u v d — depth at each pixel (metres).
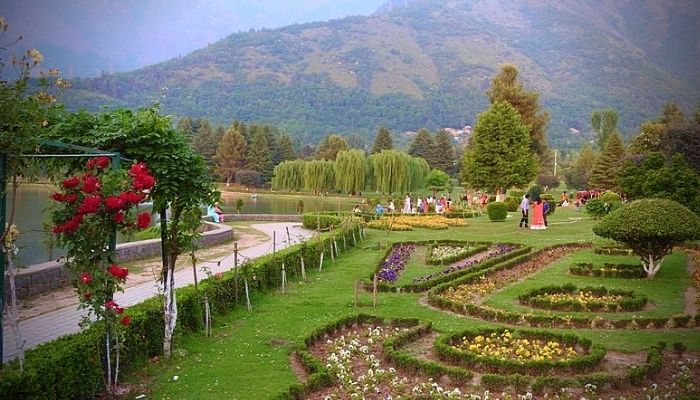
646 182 23.47
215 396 7.37
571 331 10.80
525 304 13.04
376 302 13.15
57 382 6.36
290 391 7.36
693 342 10.02
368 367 8.80
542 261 18.81
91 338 7.12
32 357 6.41
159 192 8.66
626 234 15.34
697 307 12.59
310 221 30.33
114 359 7.68
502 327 10.45
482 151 45.41
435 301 12.88
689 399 7.23
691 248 21.08
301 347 9.12
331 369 8.35
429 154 86.56
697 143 25.41
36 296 12.50
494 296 13.77
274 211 49.09
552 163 95.31
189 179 8.81
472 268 16.59
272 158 84.75
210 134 84.94
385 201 54.19
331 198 67.31
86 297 6.98
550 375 8.41
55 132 8.40
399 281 15.84
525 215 28.97
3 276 6.32
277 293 13.99
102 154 7.94
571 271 16.66
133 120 8.68
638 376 8.09
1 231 6.21
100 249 7.13
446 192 67.75
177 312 9.54
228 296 11.92
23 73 6.14
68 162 8.52
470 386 8.07
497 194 46.25
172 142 8.78
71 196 6.99
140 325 8.42
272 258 14.68
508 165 44.62
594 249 20.67
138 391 7.47
